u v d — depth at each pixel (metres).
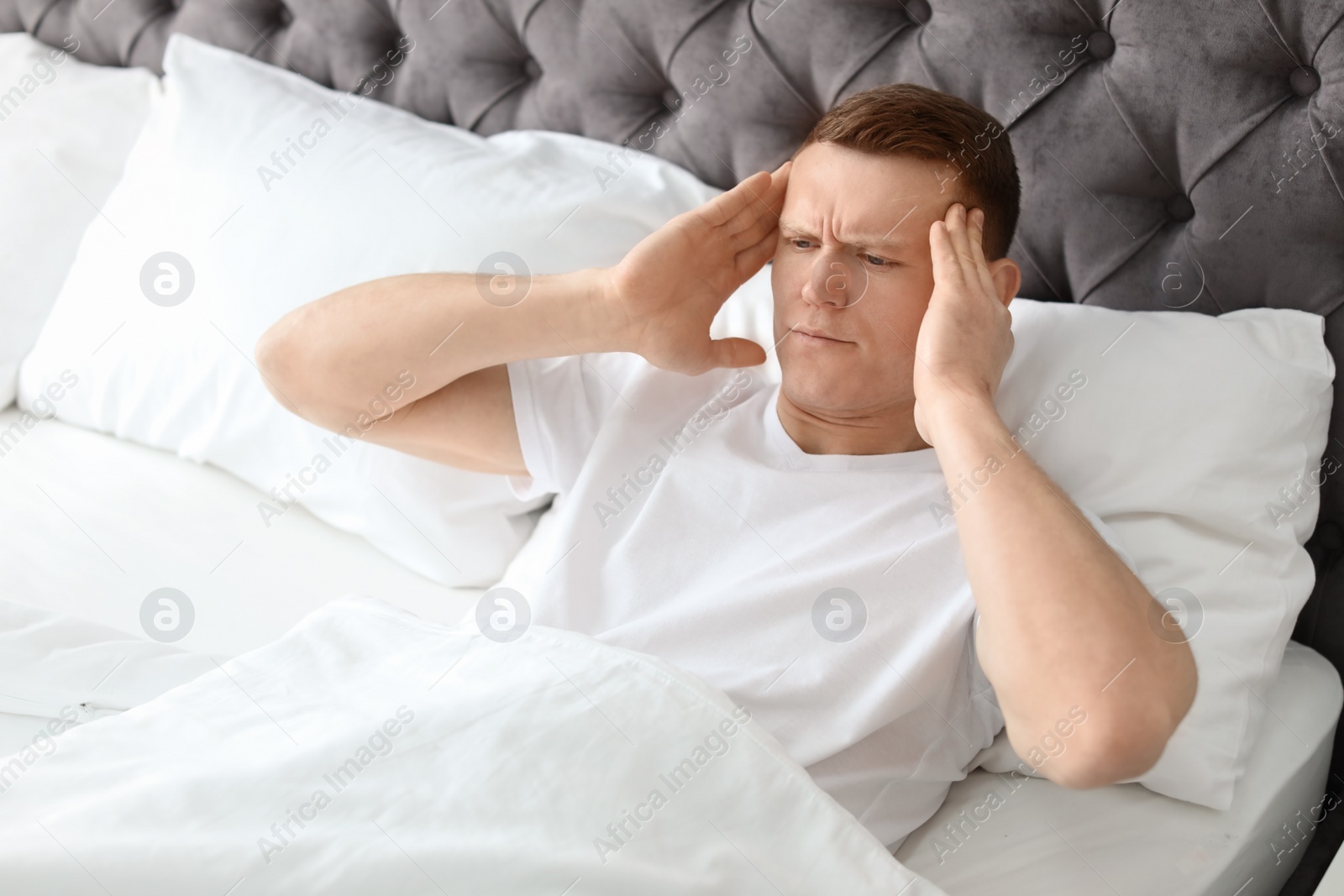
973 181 0.96
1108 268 1.14
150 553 1.25
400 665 0.90
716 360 1.06
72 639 1.00
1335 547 1.10
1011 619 0.73
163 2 1.83
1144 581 0.93
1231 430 0.96
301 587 1.23
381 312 1.02
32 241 1.59
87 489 1.35
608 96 1.42
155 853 0.72
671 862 0.75
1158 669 0.71
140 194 1.47
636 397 1.07
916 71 1.19
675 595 0.97
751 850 0.76
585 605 0.98
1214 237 1.07
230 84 1.49
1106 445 0.97
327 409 1.07
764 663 0.91
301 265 1.30
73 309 1.47
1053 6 1.08
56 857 0.71
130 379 1.40
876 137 0.94
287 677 0.92
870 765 0.89
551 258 1.26
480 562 1.25
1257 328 1.03
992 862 0.86
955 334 0.88
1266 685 0.93
